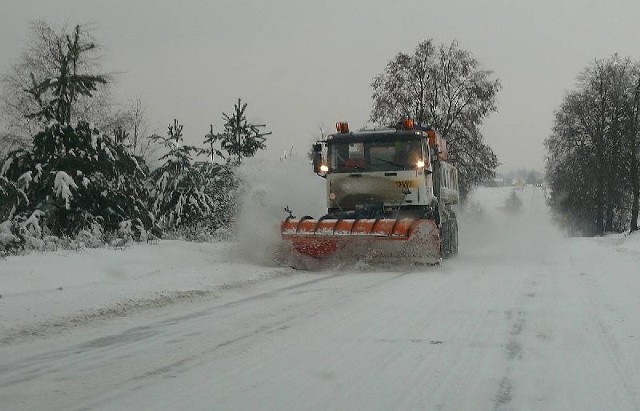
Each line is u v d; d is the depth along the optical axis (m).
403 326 7.18
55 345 6.37
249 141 29.41
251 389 4.82
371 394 4.70
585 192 49.28
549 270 13.35
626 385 4.92
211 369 5.40
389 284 10.92
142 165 19.41
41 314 7.84
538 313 7.98
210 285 10.44
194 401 4.54
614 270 13.12
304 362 5.61
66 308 8.21
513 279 11.63
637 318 7.55
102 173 17.78
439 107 38.38
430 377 5.14
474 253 19.50
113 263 12.77
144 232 17.91
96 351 6.10
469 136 37.50
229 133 29.34
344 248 13.51
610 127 45.56
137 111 38.47
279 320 7.61
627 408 4.39
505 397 4.64
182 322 7.53
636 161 39.03
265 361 5.65
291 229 13.49
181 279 10.98
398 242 13.21
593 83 46.44
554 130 49.94
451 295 9.57
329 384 4.95
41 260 12.20
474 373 5.26
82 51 19.25
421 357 5.77
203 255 15.47
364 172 14.63
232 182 24.55
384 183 14.52
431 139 15.34
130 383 5.00
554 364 5.53
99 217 17.50
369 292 9.93
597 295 9.52
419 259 13.48
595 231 55.94
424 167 14.47
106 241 17.03
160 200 23.41
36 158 17.16
